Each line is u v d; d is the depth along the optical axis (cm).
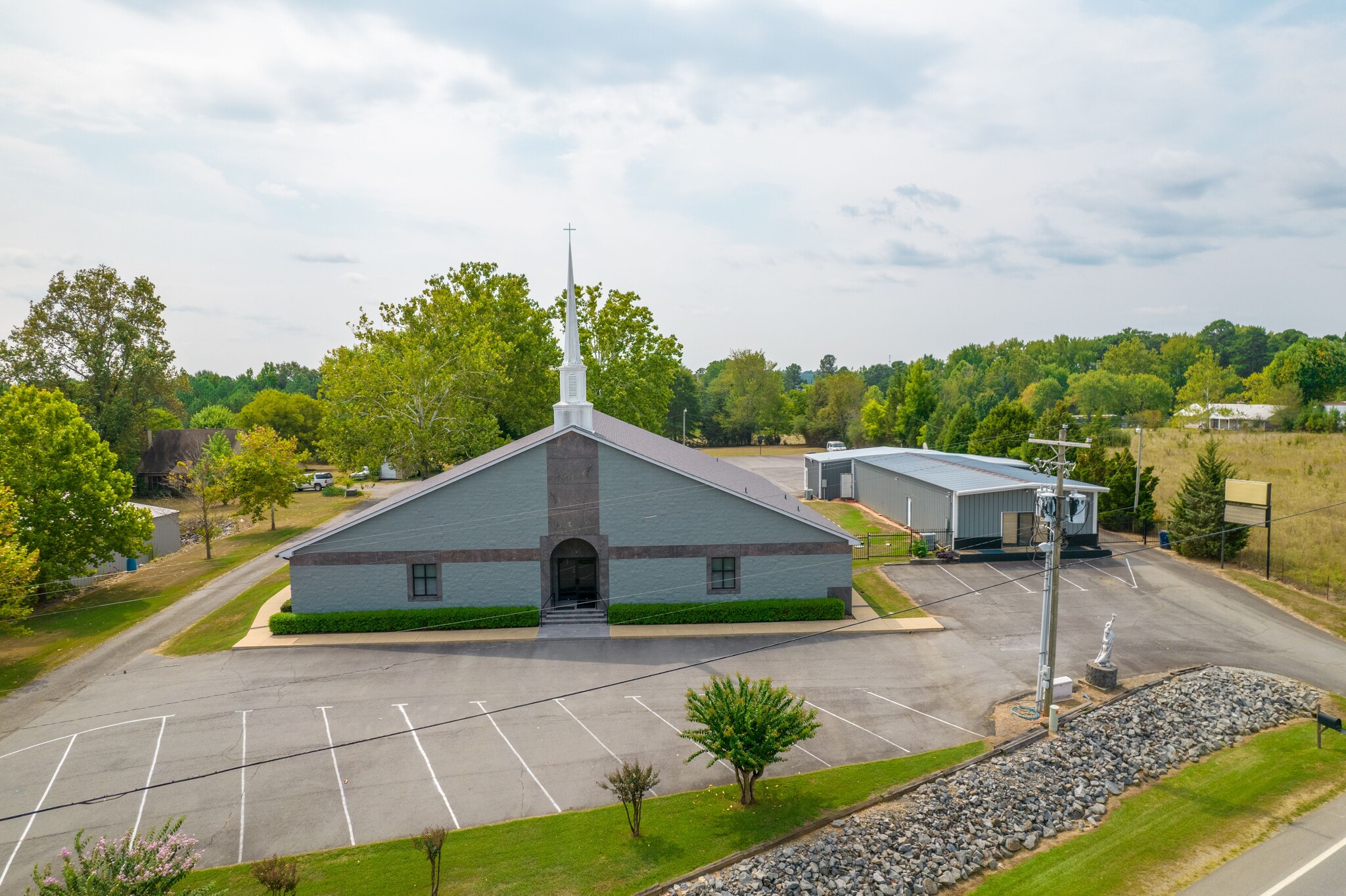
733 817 2073
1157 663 3172
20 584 3544
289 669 3206
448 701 2869
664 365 7969
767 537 3819
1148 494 5434
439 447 6462
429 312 6962
